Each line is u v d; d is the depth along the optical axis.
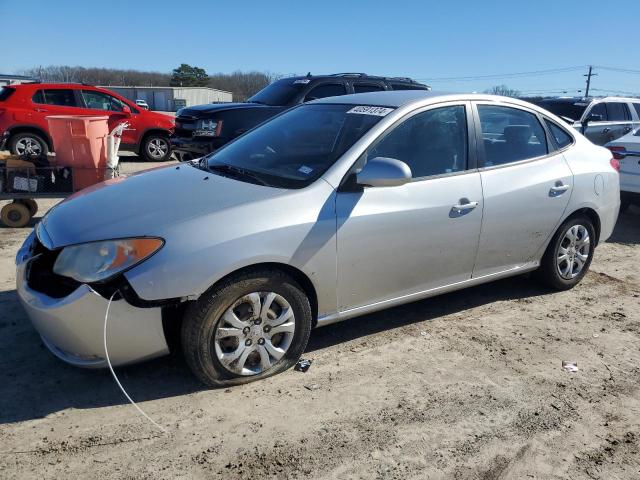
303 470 2.51
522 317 4.24
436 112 3.78
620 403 3.15
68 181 6.41
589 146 4.71
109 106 12.41
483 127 3.99
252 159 3.75
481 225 3.83
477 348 3.71
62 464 2.47
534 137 4.32
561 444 2.77
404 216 3.42
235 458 2.56
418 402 3.06
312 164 3.41
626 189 7.32
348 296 3.37
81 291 2.72
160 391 3.05
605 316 4.34
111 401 2.95
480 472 2.55
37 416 2.80
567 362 3.58
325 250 3.15
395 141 3.54
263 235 2.92
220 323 2.93
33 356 3.36
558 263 4.61
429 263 3.65
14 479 2.37
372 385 3.21
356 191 3.29
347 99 4.12
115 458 2.53
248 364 3.15
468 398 3.12
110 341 2.77
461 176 3.75
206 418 2.84
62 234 2.97
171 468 2.48
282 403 2.99
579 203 4.46
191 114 8.52
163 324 2.88
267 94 9.36
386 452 2.65
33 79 18.36
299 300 3.17
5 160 6.24
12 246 5.62
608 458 2.69
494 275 4.15
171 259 2.73
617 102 11.46
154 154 13.11
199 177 3.52
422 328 3.98
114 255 2.74
